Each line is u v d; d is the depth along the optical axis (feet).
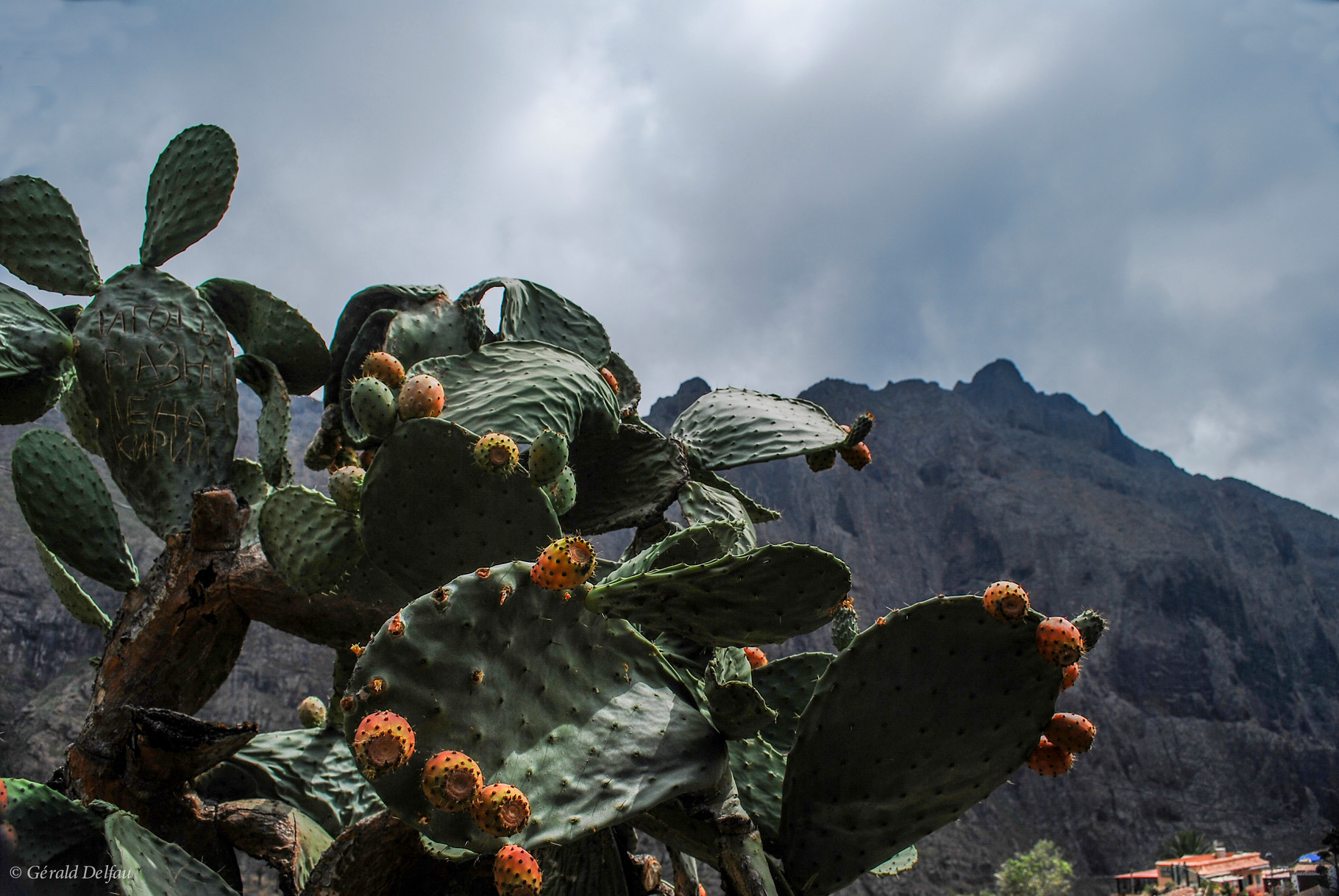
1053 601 388.57
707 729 6.23
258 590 10.10
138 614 10.12
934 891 237.04
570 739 5.66
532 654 5.72
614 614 6.25
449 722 5.23
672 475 11.78
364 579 9.05
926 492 446.60
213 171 11.51
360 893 7.69
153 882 6.95
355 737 4.76
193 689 10.21
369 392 7.20
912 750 6.27
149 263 11.35
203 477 10.77
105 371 10.53
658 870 9.26
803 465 415.03
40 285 11.22
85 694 151.23
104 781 9.46
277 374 11.94
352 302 13.06
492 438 6.88
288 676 186.60
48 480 10.37
